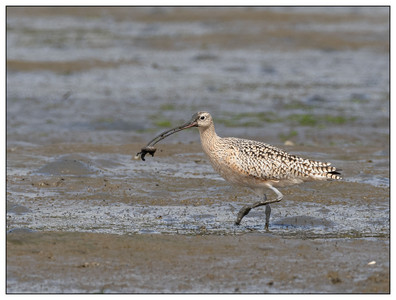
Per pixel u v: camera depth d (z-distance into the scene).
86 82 27.83
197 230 12.05
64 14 43.94
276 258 10.48
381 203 13.87
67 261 10.17
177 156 17.75
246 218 12.92
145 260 10.30
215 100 25.31
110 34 38.47
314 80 29.22
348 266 10.17
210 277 9.70
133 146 18.61
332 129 21.27
